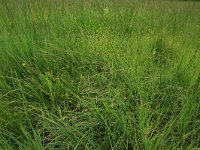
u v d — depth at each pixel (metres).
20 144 1.82
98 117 2.09
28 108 2.31
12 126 2.08
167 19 5.34
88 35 3.53
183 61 2.94
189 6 7.23
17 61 2.86
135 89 2.45
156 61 3.45
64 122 2.06
